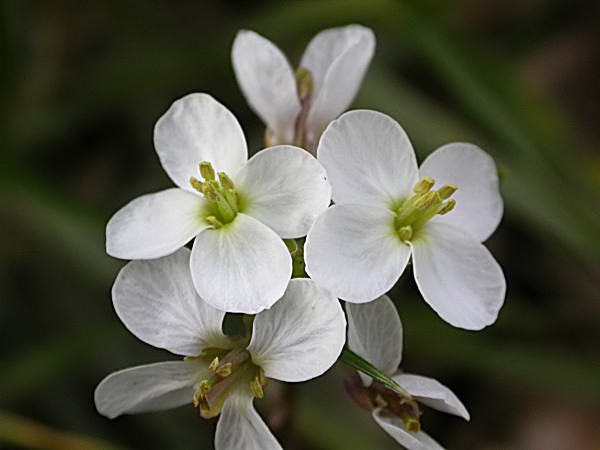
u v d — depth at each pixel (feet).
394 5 0.54
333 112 0.42
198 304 0.37
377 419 0.37
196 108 0.39
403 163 0.38
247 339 0.38
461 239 0.38
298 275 0.38
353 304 0.37
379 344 0.38
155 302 0.37
